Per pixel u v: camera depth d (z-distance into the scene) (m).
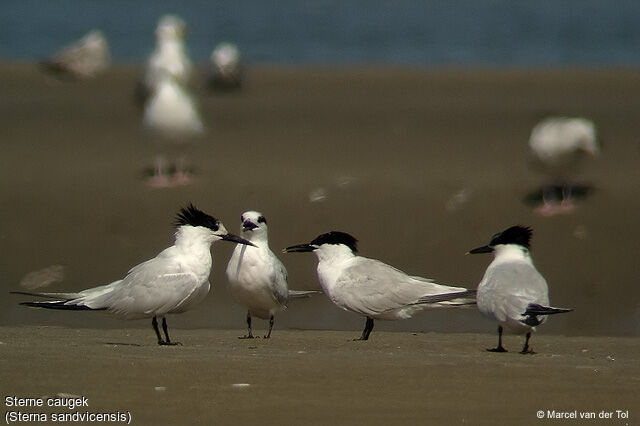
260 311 13.84
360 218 18.69
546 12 43.72
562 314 15.62
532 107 26.41
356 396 9.57
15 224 18.44
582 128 19.16
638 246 17.84
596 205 19.14
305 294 14.56
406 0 46.66
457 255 17.69
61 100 27.27
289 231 18.28
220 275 16.89
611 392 9.86
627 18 42.16
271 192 19.55
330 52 36.97
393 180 20.17
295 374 10.22
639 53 36.72
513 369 10.66
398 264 17.44
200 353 11.27
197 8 45.94
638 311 15.80
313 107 26.48
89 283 16.92
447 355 11.60
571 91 28.41
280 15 43.91
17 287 16.61
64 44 38.72
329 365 10.63
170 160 21.39
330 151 22.28
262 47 38.09
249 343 12.84
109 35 40.75
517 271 12.16
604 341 13.52
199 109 26.20
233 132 23.88
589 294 16.39
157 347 11.85
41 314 15.14
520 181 20.22
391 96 27.83
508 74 30.86
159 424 8.79
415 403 9.41
